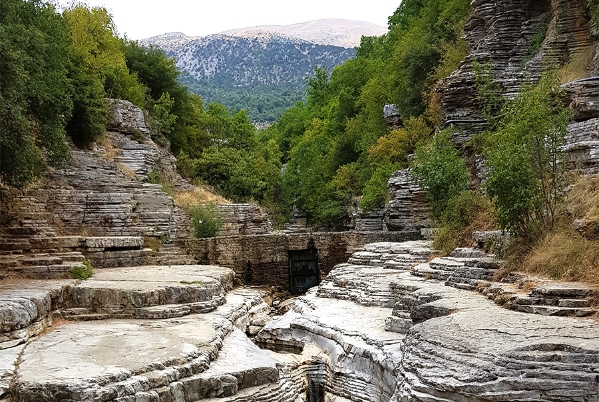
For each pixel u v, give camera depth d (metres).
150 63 55.97
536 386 9.39
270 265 35.31
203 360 13.73
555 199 17.42
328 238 35.88
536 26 31.80
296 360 17.17
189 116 59.38
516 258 16.59
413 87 43.38
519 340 10.76
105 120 41.19
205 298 20.55
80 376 11.62
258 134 94.81
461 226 23.77
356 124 55.69
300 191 64.75
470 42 34.88
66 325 17.56
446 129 31.14
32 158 21.91
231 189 53.81
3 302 15.27
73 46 38.41
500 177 17.08
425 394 10.24
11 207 27.59
